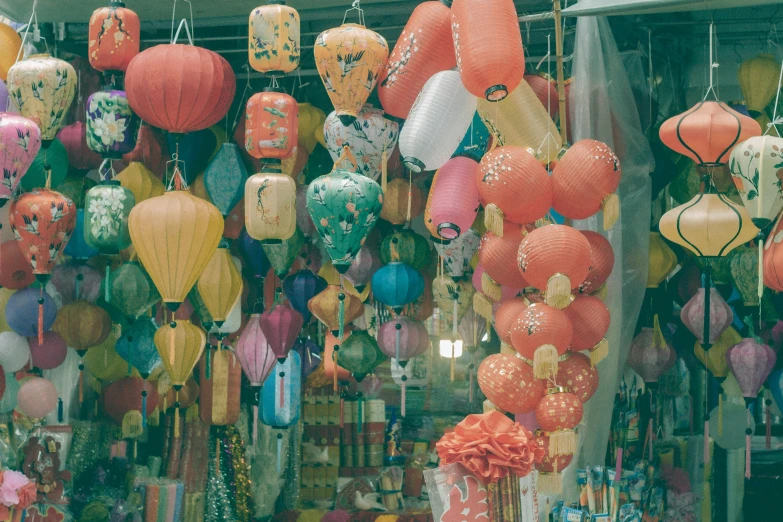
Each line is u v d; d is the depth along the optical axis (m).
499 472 3.28
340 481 5.93
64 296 5.05
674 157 5.00
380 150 4.36
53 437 5.38
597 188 3.84
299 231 5.00
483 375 3.89
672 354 4.95
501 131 4.04
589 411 4.50
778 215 3.88
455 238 4.42
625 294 4.79
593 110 4.54
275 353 4.95
